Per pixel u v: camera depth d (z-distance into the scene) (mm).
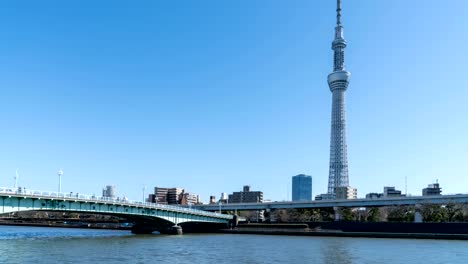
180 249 89500
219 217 174750
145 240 111375
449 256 84438
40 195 96875
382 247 103938
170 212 146250
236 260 73188
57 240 102500
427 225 156875
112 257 72500
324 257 79938
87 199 110250
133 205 126125
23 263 62406
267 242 115875
